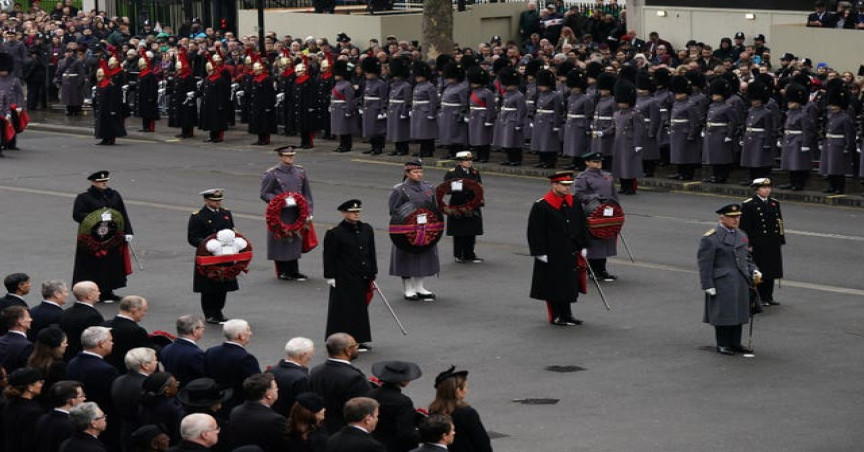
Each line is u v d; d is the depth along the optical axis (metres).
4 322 45.69
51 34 143.88
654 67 103.88
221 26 149.62
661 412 47.97
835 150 88.12
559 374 52.97
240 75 124.31
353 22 139.62
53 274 69.88
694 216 83.12
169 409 39.09
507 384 51.69
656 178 96.62
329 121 114.19
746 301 54.88
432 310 63.00
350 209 55.91
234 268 60.22
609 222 66.69
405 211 63.34
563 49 113.88
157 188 94.38
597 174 68.88
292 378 40.50
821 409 48.09
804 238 76.56
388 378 38.31
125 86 128.00
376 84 107.69
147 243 77.19
